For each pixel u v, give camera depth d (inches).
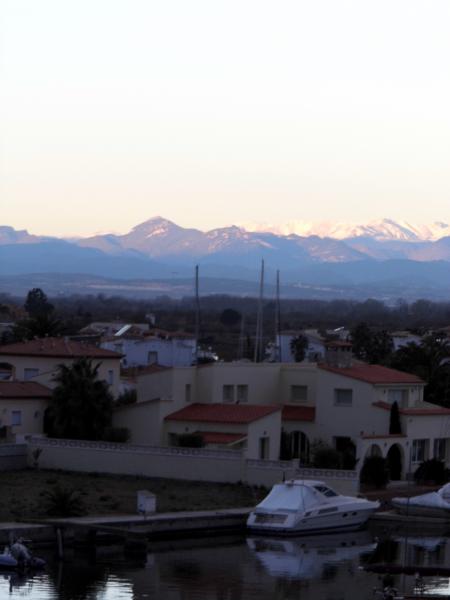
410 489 3818.9
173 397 4062.5
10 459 3747.5
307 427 4195.4
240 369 4261.8
